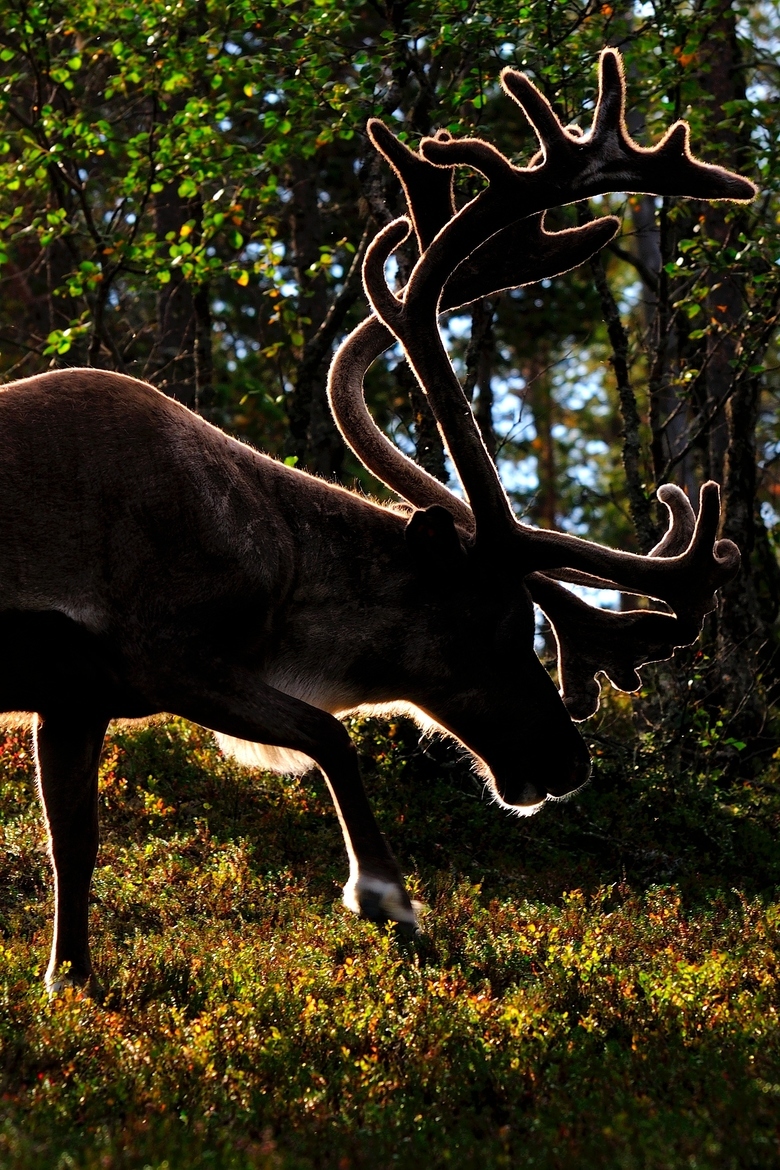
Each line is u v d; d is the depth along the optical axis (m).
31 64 20.70
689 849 14.64
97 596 8.10
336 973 8.97
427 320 9.00
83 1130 6.10
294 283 24.23
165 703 8.14
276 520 8.69
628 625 9.56
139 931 10.45
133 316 28.61
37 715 8.87
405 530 8.88
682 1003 8.19
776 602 21.55
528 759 9.31
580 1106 6.38
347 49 18.55
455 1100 6.63
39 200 24.53
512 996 8.36
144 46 19.53
